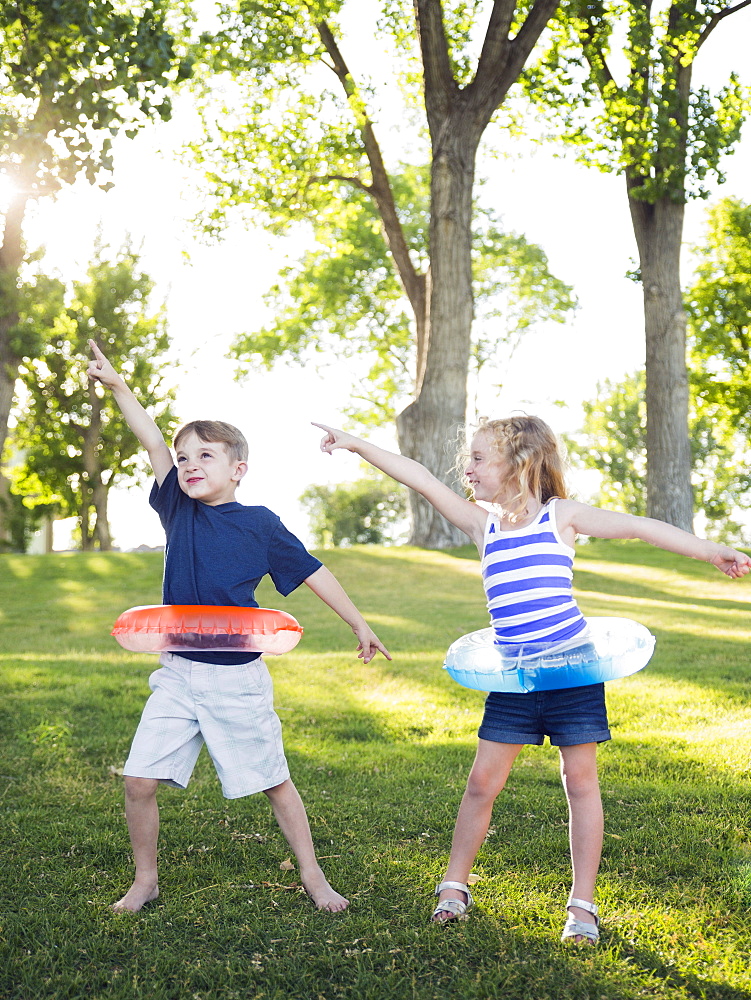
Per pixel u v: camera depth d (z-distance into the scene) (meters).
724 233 29.33
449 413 19.09
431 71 18.23
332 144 22.22
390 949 2.76
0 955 2.73
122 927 2.91
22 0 6.32
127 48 6.49
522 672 2.81
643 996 2.47
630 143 18.41
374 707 6.63
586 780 2.90
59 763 4.94
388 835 3.83
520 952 2.73
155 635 2.90
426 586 16.17
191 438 3.21
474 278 30.53
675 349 19.77
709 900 3.08
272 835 3.83
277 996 2.49
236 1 18.89
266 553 3.20
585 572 17.44
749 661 8.06
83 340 34.19
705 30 18.73
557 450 3.13
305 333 29.16
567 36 19.34
